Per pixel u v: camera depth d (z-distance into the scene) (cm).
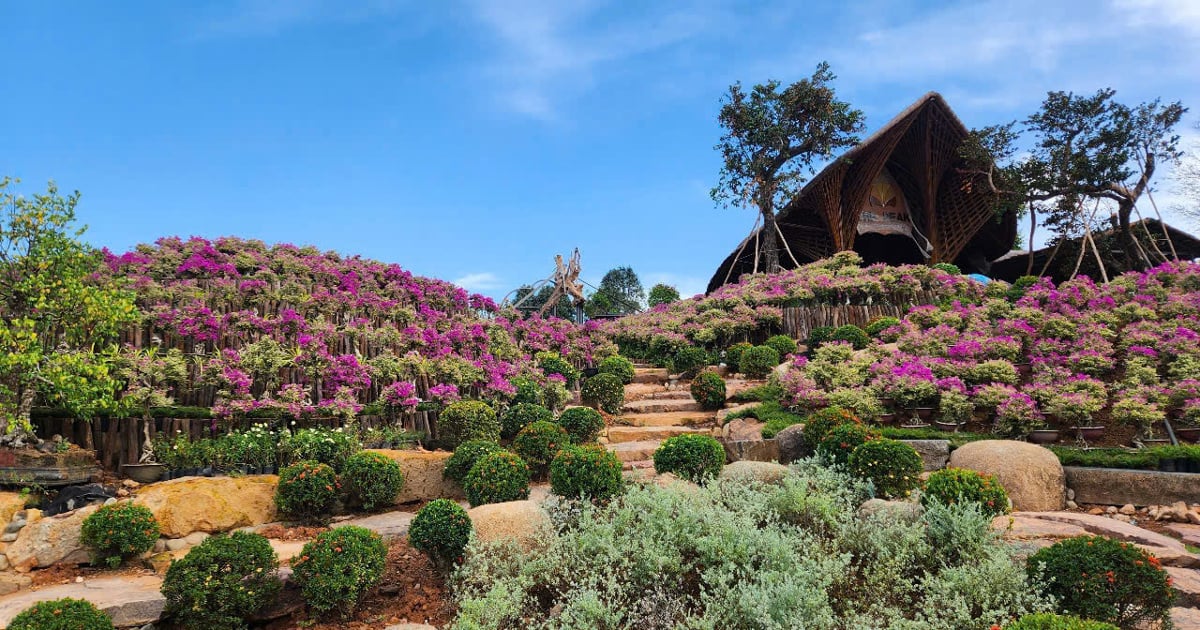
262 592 626
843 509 743
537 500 873
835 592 624
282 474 865
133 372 983
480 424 1162
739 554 626
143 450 924
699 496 751
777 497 740
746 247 3616
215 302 1324
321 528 844
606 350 1930
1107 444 1045
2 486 800
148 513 744
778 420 1191
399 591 694
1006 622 516
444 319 1655
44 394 962
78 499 795
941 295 2070
